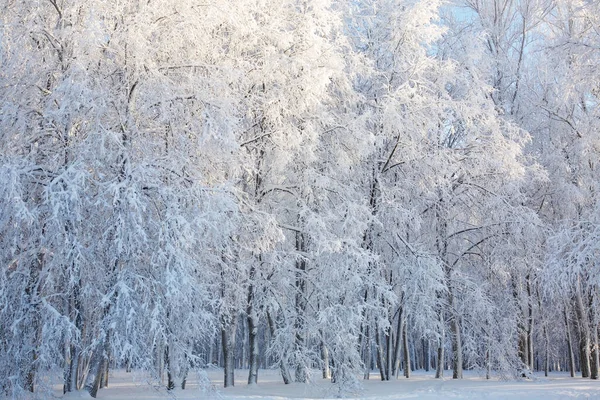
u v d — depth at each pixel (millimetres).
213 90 12492
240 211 13602
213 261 13469
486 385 15977
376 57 18828
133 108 12250
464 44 20047
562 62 16578
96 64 12055
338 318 14062
